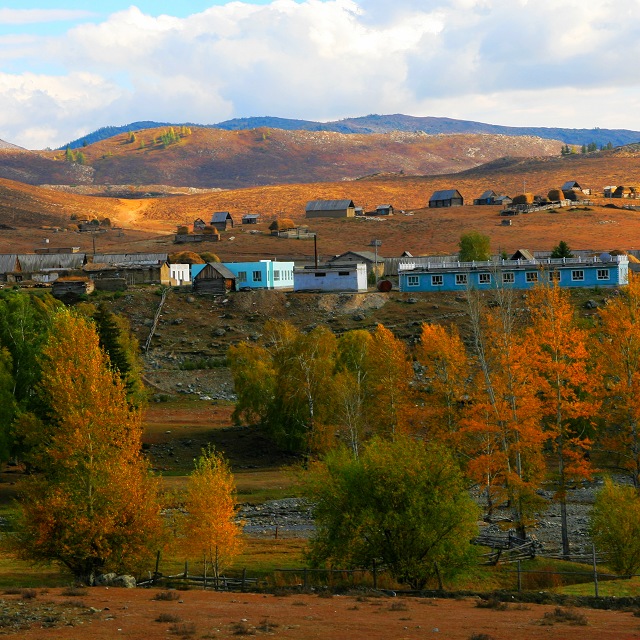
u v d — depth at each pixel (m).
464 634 50.69
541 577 82.44
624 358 100.44
